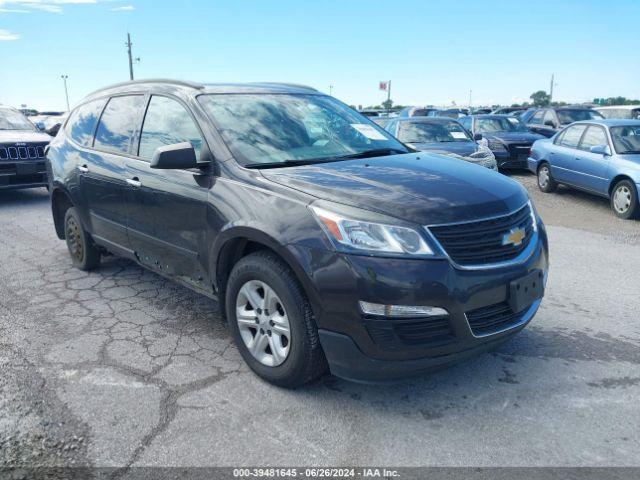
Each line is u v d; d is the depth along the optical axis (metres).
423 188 3.12
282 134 3.90
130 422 2.93
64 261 5.97
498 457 2.65
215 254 3.49
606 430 2.86
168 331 4.11
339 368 2.95
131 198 4.29
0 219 8.30
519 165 12.80
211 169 3.60
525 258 3.14
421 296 2.75
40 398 3.17
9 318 4.37
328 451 2.70
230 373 3.46
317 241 2.87
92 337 4.00
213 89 4.13
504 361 3.62
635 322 4.25
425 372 2.92
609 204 9.79
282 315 3.18
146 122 4.36
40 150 9.36
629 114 17.72
